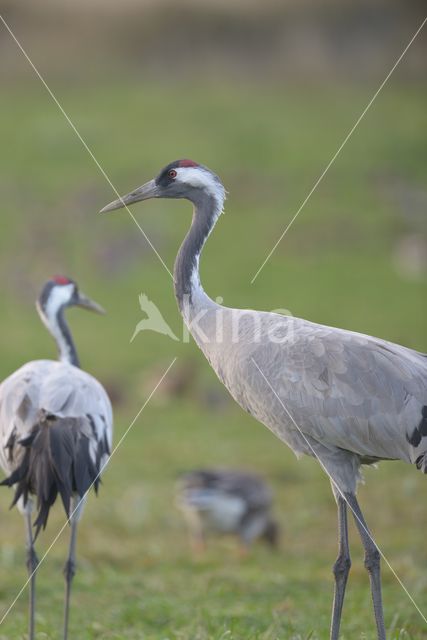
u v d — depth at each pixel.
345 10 44.22
